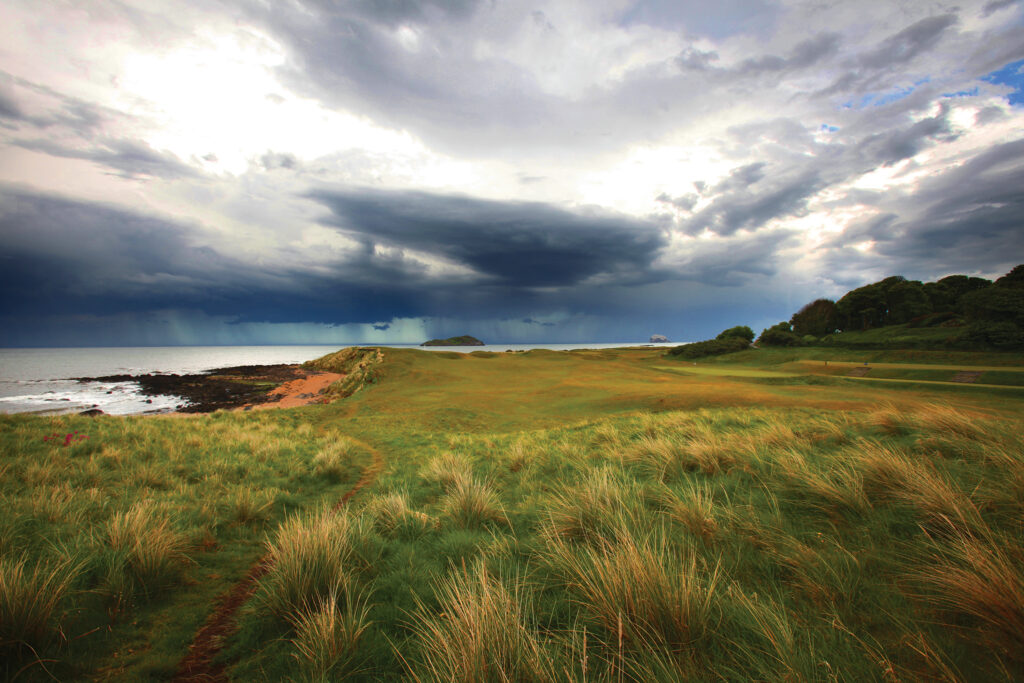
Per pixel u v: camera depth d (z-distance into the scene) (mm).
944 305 94562
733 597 2920
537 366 54031
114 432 13312
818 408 18797
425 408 30078
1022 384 36969
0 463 8445
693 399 24234
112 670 3186
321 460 12570
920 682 2062
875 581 2967
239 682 3031
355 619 3418
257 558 5793
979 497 3830
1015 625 2277
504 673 2414
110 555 4555
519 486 7852
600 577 3191
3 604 3162
